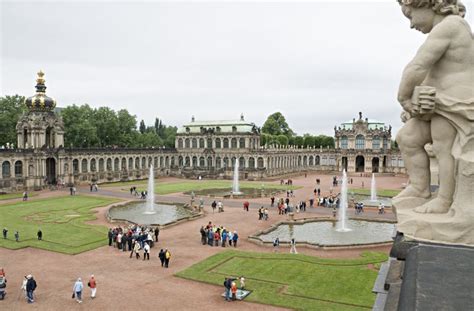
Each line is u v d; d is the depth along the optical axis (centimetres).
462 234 848
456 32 920
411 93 959
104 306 3253
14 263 4412
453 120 899
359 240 5628
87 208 8075
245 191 11194
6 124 12862
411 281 608
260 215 7044
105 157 13700
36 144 11712
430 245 757
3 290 3428
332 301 3303
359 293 3484
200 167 16812
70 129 14262
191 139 17362
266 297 3400
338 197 9669
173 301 3347
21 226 6272
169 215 7519
